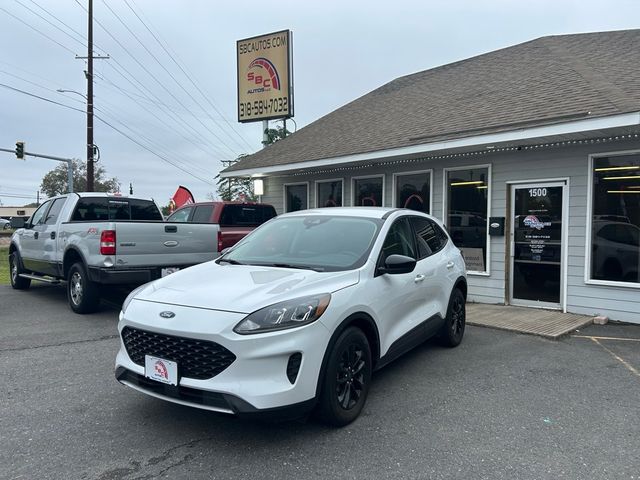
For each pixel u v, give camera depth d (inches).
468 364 205.5
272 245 185.6
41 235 348.5
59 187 2581.2
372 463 122.9
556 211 312.8
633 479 116.2
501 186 335.9
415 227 208.2
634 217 282.5
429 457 126.2
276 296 133.5
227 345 122.6
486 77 448.8
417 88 521.7
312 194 484.4
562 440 136.3
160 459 124.0
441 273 214.1
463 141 315.6
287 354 125.2
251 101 688.4
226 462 122.6
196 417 148.9
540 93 341.7
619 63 358.6
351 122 499.8
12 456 125.0
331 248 173.5
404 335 178.1
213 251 318.3
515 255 334.0
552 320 283.3
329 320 135.1
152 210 375.6
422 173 387.9
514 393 172.2
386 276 166.9
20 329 260.2
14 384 177.2
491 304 341.1
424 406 159.9
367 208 204.7
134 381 139.0
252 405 120.1
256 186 528.7
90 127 1021.8
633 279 283.9
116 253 272.8
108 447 130.0
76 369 194.5
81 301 293.4
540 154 316.2
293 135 559.5
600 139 289.0
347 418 143.2
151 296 145.5
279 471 118.6
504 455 127.6
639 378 188.2
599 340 245.4
